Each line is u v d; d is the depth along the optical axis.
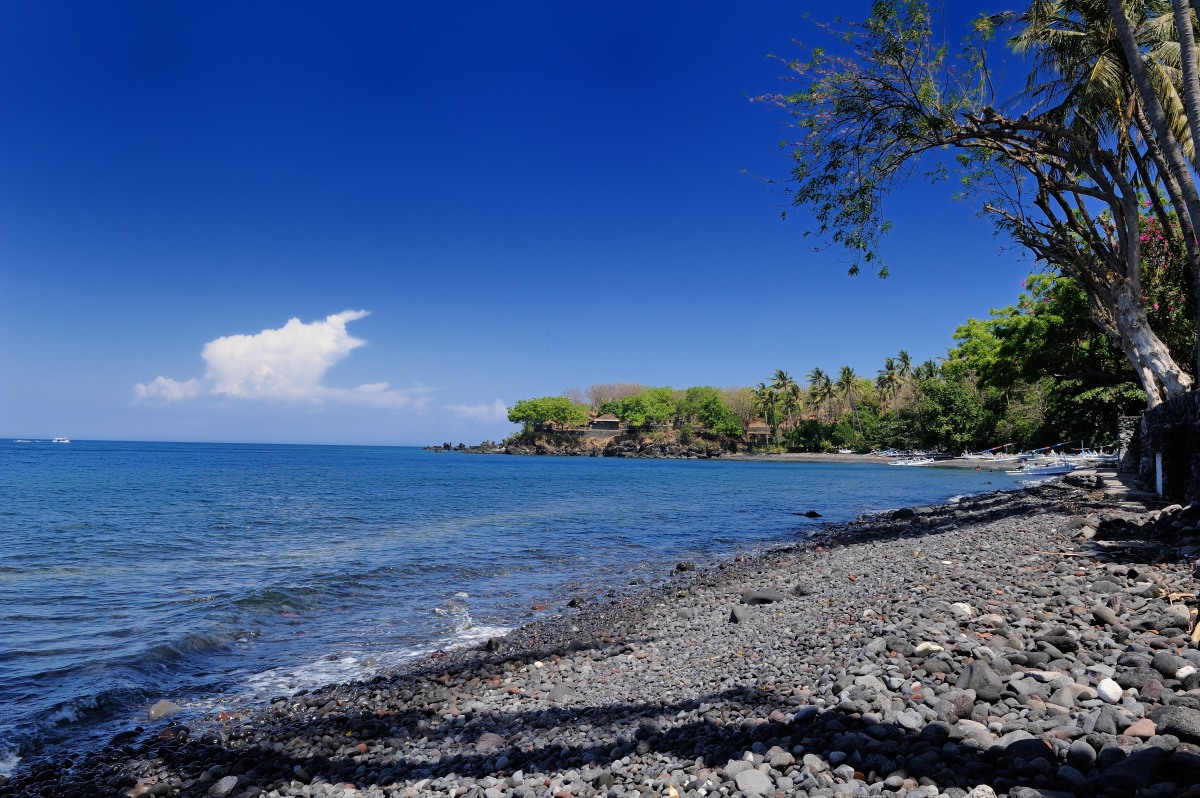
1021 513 19.11
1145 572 8.25
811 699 5.65
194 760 6.86
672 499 43.19
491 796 5.05
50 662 10.24
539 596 15.55
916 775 3.98
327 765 6.39
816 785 4.09
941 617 7.34
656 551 22.19
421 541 24.03
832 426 135.62
